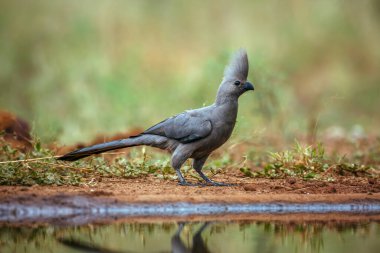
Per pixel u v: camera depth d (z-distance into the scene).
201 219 9.99
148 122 20.70
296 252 8.16
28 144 15.69
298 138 19.12
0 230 9.18
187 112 11.92
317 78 30.70
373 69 31.23
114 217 9.95
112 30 30.81
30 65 29.05
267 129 19.83
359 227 9.71
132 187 11.46
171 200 10.43
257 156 16.03
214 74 21.33
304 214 10.57
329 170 13.81
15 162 12.13
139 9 31.88
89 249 8.25
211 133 11.76
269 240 8.82
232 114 11.88
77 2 31.27
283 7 32.44
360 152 17.06
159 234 9.06
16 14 30.80
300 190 11.62
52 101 24.91
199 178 12.74
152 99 23.91
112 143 11.93
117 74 25.89
